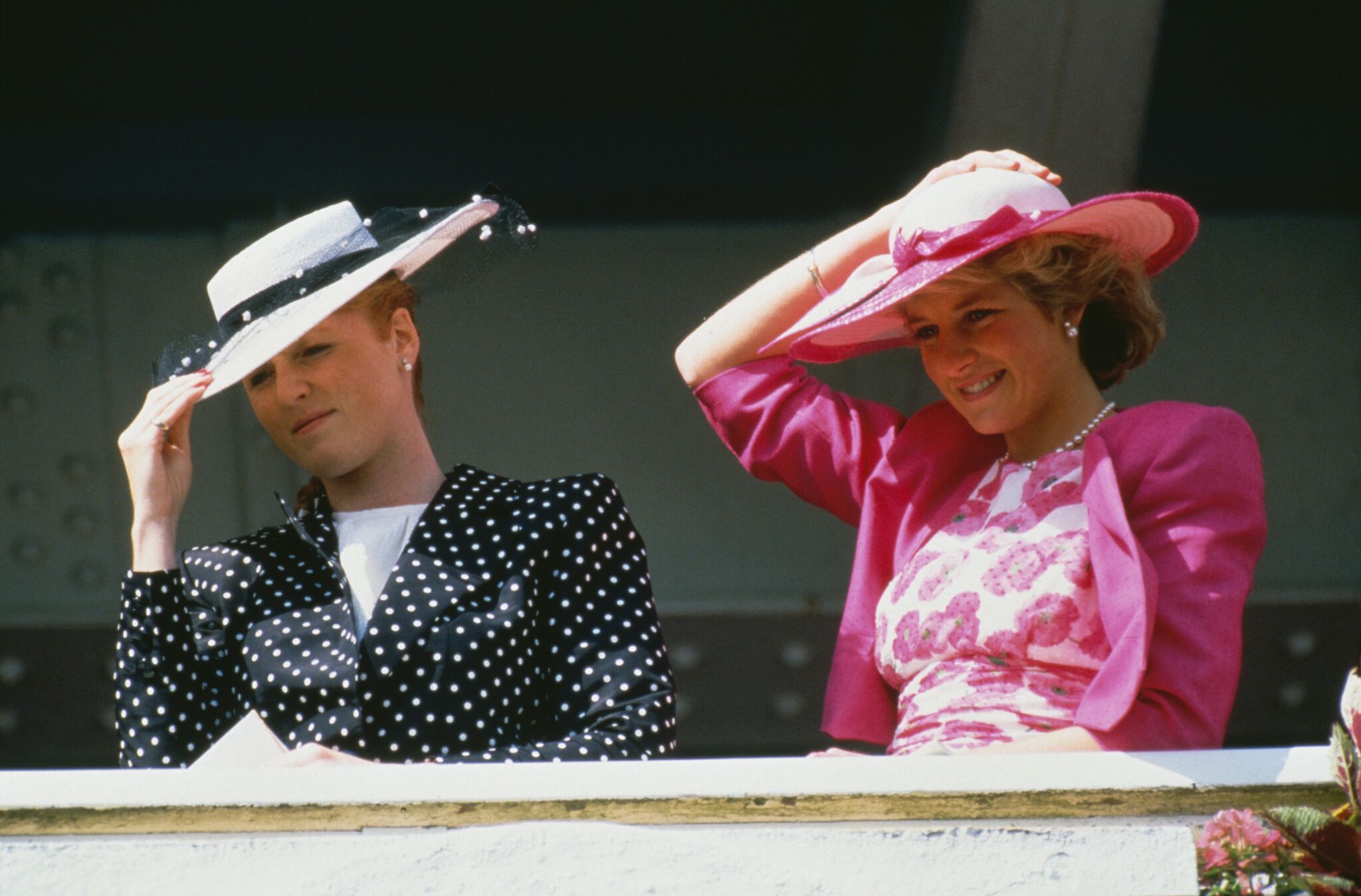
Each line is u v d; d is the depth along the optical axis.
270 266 9.94
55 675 24.25
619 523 9.55
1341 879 7.17
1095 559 8.41
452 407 24.11
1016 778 7.54
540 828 7.27
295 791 7.39
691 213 23.38
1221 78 22.55
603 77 22.44
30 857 7.21
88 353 23.53
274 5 21.27
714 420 10.83
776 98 22.72
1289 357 24.36
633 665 9.02
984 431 9.19
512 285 23.91
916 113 21.25
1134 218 8.99
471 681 8.80
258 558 9.50
